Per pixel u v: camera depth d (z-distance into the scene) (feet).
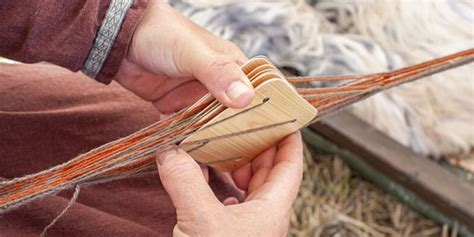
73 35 1.96
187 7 4.00
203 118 1.75
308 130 3.82
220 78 1.72
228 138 1.89
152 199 2.26
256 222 1.81
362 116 3.78
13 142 2.16
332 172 3.80
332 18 4.25
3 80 2.37
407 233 3.57
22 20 1.96
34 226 1.94
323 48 4.00
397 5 4.25
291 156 2.04
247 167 2.19
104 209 2.19
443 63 2.29
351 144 3.62
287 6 4.07
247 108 1.74
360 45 4.03
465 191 3.47
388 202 3.70
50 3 1.95
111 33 1.99
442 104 3.90
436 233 3.56
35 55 2.01
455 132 3.80
